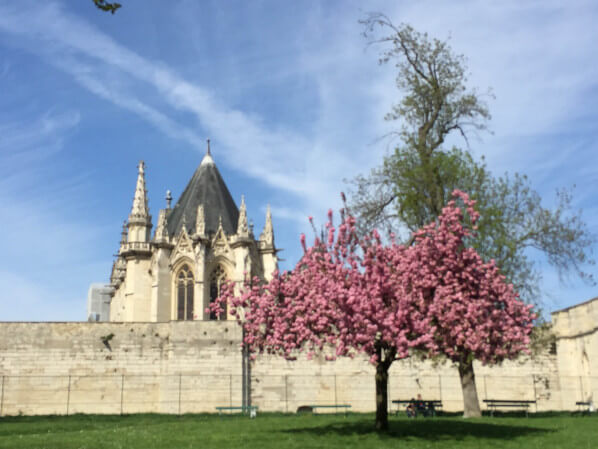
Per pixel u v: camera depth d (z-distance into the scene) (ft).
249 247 253.24
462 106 123.44
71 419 122.21
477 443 75.82
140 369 142.41
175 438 79.46
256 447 72.13
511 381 145.18
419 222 119.75
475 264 85.81
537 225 119.24
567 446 72.95
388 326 78.84
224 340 144.46
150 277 253.85
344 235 87.76
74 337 141.90
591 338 139.44
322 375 143.74
